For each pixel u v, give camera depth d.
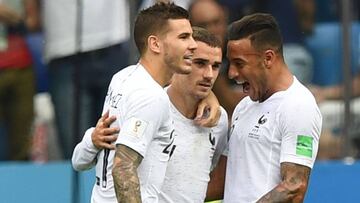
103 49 21.53
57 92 21.89
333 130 21.94
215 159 14.91
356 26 22.44
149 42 13.47
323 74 22.55
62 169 20.06
